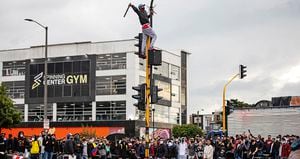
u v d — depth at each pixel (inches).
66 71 3250.5
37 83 3321.9
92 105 3159.5
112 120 3016.7
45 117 1413.6
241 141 1202.0
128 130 2962.6
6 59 3447.3
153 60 644.1
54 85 3275.1
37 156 1062.4
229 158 1190.9
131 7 667.4
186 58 3747.5
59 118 3230.8
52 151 1072.8
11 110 2389.3
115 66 3134.8
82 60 3216.0
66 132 3110.2
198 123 4532.5
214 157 1242.0
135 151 1250.6
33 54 3361.2
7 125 2400.3
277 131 1374.3
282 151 1103.0
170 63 3503.9
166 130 3110.2
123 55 3122.5
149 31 661.3
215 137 1520.7
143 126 3009.4
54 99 3260.3
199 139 1363.2
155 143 1299.2
